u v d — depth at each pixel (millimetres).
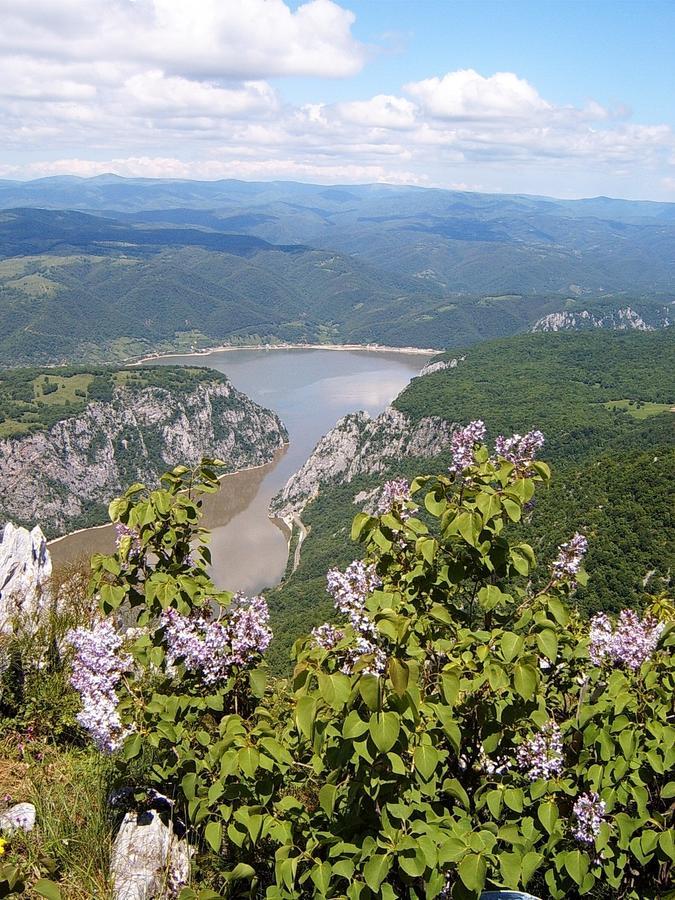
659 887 7133
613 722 6969
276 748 5914
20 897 5934
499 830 6371
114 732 6652
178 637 6836
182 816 7230
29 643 9617
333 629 6488
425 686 6719
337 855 5555
